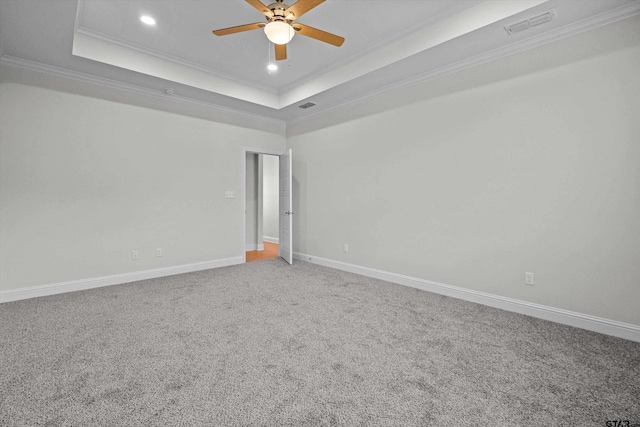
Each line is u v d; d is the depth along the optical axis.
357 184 4.11
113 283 3.54
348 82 3.51
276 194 7.25
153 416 1.38
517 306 2.67
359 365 1.82
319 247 4.71
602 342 2.10
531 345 2.06
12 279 2.96
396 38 2.93
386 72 3.23
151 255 3.85
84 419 1.35
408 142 3.49
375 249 3.89
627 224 2.15
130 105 3.66
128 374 1.70
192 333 2.23
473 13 2.41
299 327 2.35
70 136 3.25
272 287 3.44
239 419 1.37
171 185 4.02
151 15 2.58
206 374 1.71
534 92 2.54
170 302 2.91
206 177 4.35
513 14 2.20
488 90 2.81
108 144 3.51
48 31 2.44
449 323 2.44
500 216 2.77
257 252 5.93
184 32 2.86
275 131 5.20
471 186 2.96
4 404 1.44
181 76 3.54
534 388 1.59
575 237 2.37
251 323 2.42
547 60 2.46
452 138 3.09
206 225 4.36
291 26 2.25
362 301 2.97
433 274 3.29
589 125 2.28
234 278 3.83
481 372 1.74
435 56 2.86
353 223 4.17
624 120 2.14
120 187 3.60
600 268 2.26
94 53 2.94
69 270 3.27
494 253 2.81
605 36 2.20
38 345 2.03
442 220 3.20
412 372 1.74
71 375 1.68
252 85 4.21
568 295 2.41
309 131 4.84
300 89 4.11
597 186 2.26
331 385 1.62
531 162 2.57
